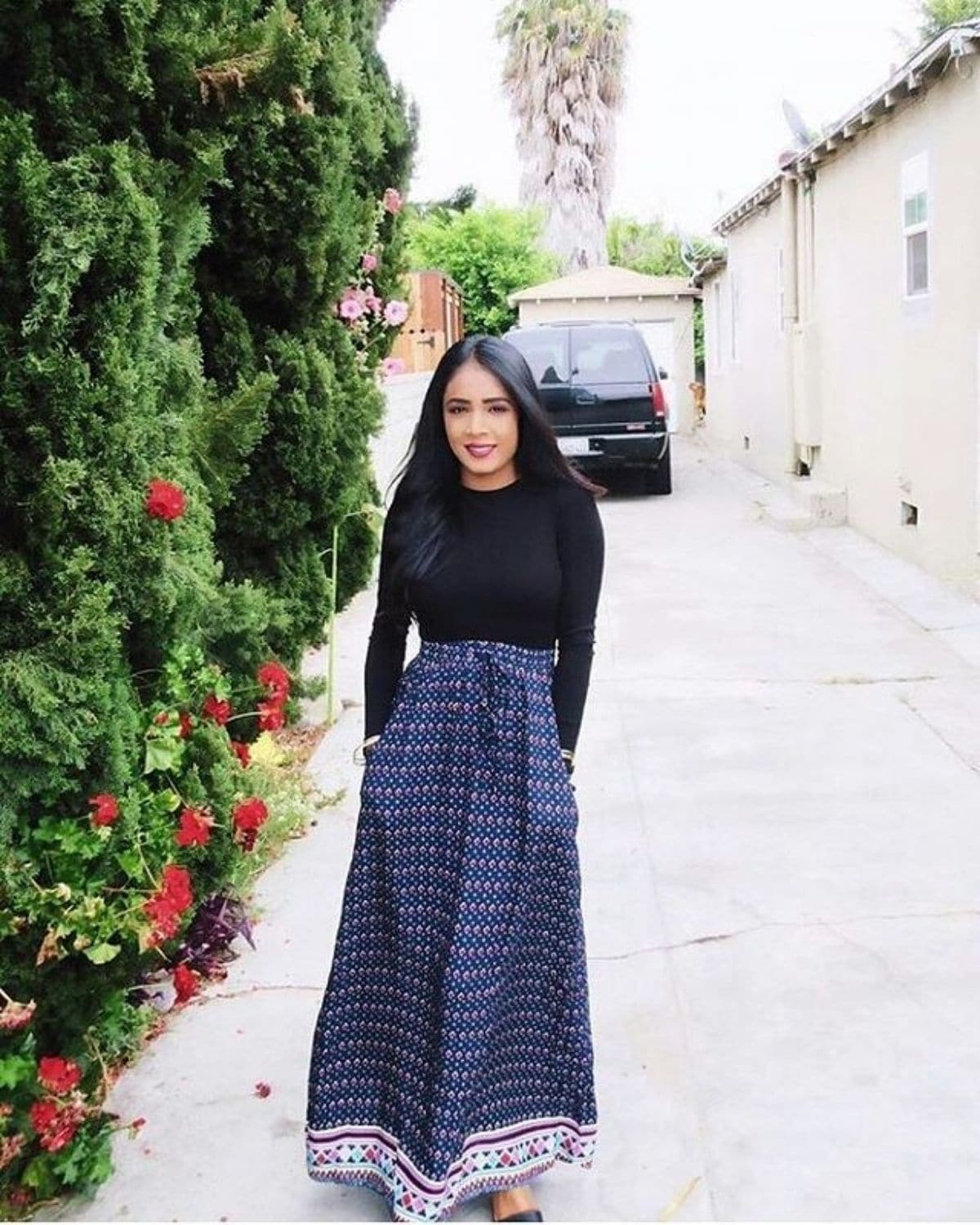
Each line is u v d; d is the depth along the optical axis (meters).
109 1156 2.86
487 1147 2.62
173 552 3.22
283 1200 2.80
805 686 6.62
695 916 4.11
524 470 2.68
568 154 28.94
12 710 2.67
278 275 5.64
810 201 12.26
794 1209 2.73
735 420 17.05
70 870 2.76
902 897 4.19
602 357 13.34
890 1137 2.96
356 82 5.78
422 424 2.71
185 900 2.81
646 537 11.25
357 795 5.23
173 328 4.36
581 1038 2.67
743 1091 3.16
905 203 9.40
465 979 2.51
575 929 2.65
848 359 11.19
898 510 9.85
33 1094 2.67
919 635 7.52
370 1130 2.67
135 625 3.16
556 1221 2.72
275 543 6.14
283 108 4.11
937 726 5.91
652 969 3.77
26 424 2.71
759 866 4.47
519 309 22.45
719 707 6.32
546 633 2.68
